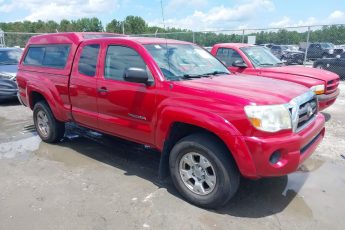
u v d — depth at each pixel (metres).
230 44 8.69
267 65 8.30
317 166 4.98
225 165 3.50
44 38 6.03
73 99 5.20
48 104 5.83
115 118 4.59
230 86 3.80
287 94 3.68
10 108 9.48
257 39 19.30
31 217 3.62
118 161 5.23
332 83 7.50
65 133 6.74
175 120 3.75
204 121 3.49
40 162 5.22
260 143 3.26
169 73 4.14
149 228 3.40
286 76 7.49
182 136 4.06
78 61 5.13
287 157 3.40
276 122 3.33
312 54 22.38
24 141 6.33
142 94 4.12
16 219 3.59
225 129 3.36
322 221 3.51
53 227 3.43
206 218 3.57
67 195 4.11
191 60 4.70
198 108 3.58
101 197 4.05
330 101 7.51
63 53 5.49
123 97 4.36
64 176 4.68
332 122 7.60
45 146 6.00
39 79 5.83
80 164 5.12
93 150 5.75
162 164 4.10
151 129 4.12
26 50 6.43
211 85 3.83
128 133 4.47
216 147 3.54
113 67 4.59
